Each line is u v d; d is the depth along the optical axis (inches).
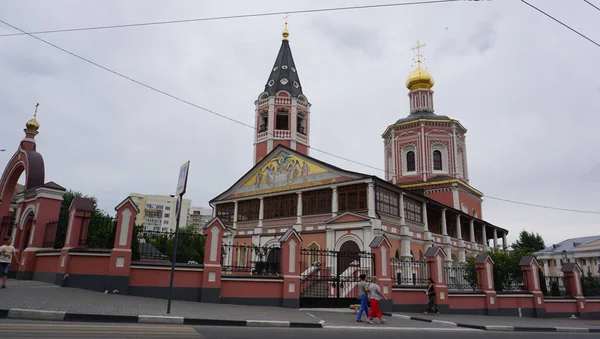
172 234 660.7
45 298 471.2
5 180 910.4
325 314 609.3
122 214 595.2
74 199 639.8
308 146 1753.2
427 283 793.6
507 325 630.5
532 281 945.5
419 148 1937.7
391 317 656.4
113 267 570.9
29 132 911.0
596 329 688.4
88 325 358.3
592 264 2477.9
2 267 564.4
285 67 1804.9
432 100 2133.4
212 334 362.3
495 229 2043.6
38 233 730.2
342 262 1165.1
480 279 881.5
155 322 411.5
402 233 1277.1
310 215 1320.1
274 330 419.8
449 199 1809.8
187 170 489.4
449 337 453.1
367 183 1205.1
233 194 1615.4
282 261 671.8
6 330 302.8
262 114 1758.1
